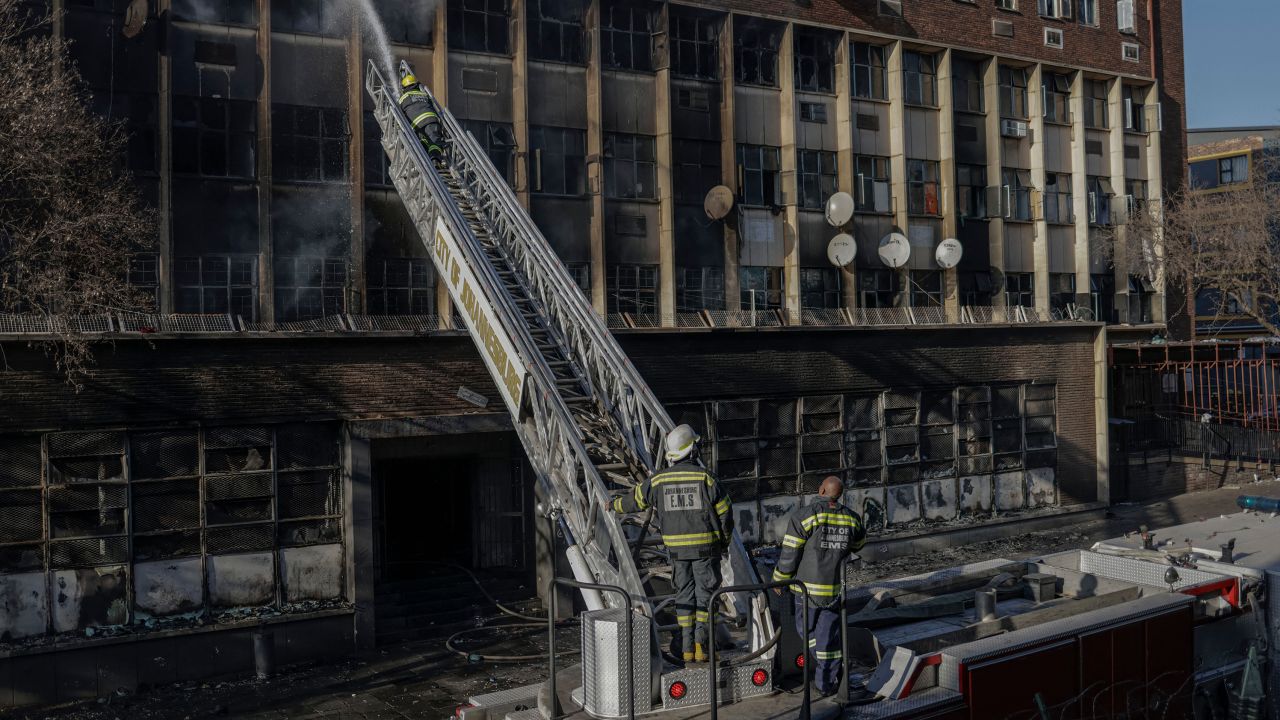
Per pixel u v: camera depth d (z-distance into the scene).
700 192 24.78
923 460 24.92
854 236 27.44
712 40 25.09
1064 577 9.34
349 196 20.02
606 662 6.30
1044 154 31.38
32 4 17.41
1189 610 8.21
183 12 18.69
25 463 15.30
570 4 22.84
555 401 10.12
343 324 18.66
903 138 28.06
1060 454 27.38
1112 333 33.66
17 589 15.17
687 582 7.11
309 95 19.75
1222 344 33.41
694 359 21.42
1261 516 11.10
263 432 17.14
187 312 18.58
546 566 19.36
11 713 14.70
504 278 13.48
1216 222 34.94
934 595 8.58
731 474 21.97
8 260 15.80
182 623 16.33
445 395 18.66
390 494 23.97
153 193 18.34
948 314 28.66
